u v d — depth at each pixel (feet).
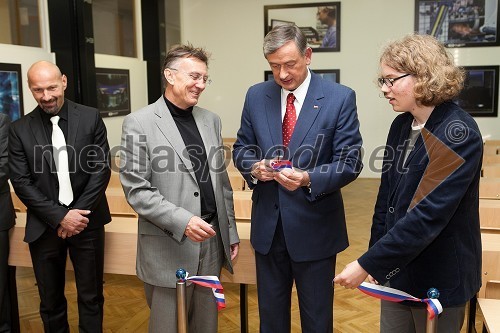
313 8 26.94
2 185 7.91
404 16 25.99
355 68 26.91
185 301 5.23
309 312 6.32
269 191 6.23
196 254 6.13
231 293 11.38
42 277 7.50
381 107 26.84
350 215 18.79
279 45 5.64
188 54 5.97
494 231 8.75
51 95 7.16
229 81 28.76
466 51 25.64
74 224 7.07
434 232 4.42
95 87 18.79
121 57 22.36
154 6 24.47
